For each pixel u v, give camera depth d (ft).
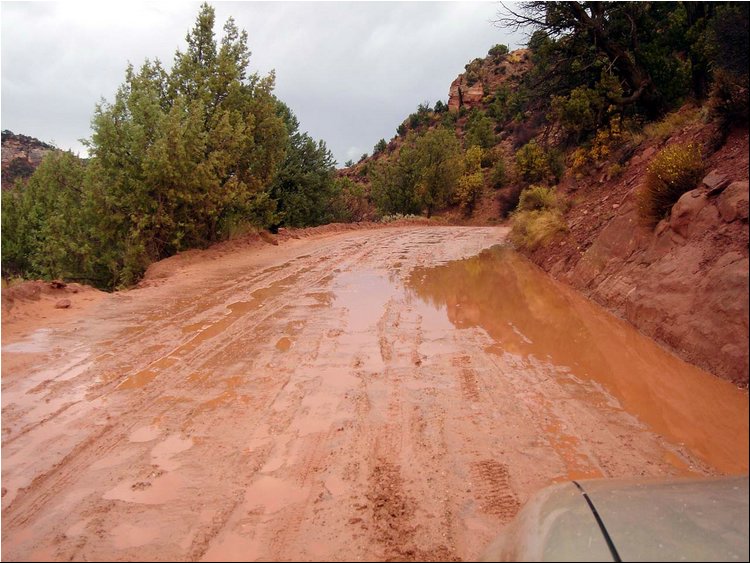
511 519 11.20
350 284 38.32
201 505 12.15
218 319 28.78
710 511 7.91
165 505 12.19
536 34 64.23
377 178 165.07
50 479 13.42
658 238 25.45
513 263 45.47
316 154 105.91
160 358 22.45
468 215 178.70
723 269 18.74
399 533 10.96
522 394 17.89
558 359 21.12
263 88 72.64
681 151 26.81
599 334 23.35
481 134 236.22
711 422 14.92
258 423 16.26
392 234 79.82
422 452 14.25
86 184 50.19
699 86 51.57
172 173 50.19
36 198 75.00
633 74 57.36
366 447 14.61
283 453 14.42
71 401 18.12
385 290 35.91
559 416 16.11
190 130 53.01
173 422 16.47
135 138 49.60
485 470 13.23
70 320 28.63
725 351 17.19
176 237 54.24
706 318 18.63
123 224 52.26
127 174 50.37
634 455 13.60
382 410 16.94
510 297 32.27
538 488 12.27
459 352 22.43
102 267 55.88
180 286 38.60
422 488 12.57
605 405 16.71
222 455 14.39
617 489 9.20
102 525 11.51
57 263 56.90
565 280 35.04
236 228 62.69
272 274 43.45
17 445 15.14
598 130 57.62
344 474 13.28
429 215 160.97
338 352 22.79
